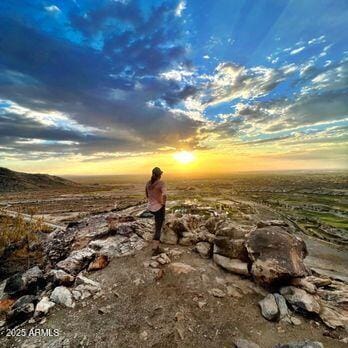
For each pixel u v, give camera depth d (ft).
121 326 14.94
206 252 24.32
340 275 106.42
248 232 23.31
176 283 19.35
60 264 22.86
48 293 19.11
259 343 13.69
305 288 17.93
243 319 15.61
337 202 376.89
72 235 34.09
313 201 389.39
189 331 14.56
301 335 14.17
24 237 43.88
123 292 18.37
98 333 14.38
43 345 13.50
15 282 20.68
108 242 27.63
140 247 26.14
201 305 16.83
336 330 14.37
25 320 16.03
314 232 204.95
